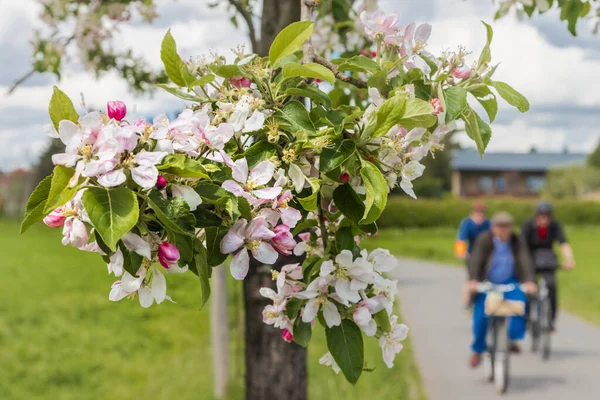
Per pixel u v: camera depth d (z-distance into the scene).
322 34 4.55
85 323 14.06
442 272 25.45
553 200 62.38
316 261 2.26
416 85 2.31
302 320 2.18
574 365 9.88
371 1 4.57
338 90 3.22
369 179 2.07
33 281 22.02
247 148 2.15
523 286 8.46
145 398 8.35
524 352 10.83
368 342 10.15
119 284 1.93
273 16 4.06
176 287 15.91
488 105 2.41
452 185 90.88
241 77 2.28
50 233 48.81
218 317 7.71
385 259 2.25
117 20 6.18
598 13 3.88
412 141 2.23
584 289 19.42
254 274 4.23
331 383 7.87
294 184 2.09
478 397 8.09
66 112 1.86
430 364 9.77
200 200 1.82
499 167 90.62
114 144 1.69
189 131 1.86
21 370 10.39
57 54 6.09
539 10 3.81
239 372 7.63
